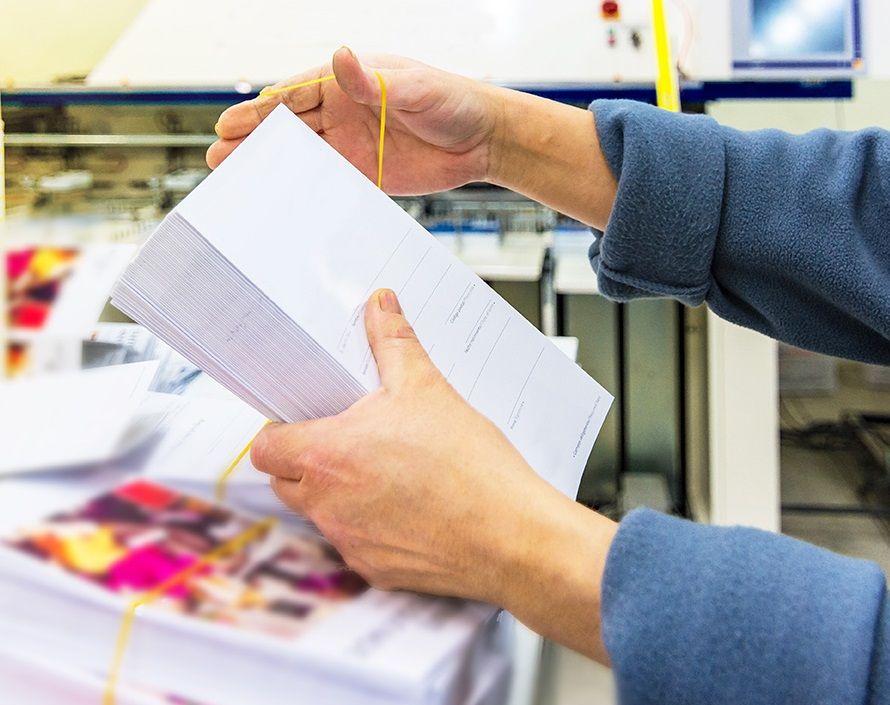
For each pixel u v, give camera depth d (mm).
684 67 1133
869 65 1111
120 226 883
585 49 1157
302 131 465
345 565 396
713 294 672
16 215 772
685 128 638
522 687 386
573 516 388
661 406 1465
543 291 1290
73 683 328
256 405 441
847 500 1641
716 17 1114
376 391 412
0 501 403
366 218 471
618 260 657
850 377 2117
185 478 453
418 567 379
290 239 426
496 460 393
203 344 416
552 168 715
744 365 1176
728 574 348
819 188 605
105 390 560
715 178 617
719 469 1217
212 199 407
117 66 1218
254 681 321
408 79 659
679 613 340
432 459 384
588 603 363
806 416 1966
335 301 430
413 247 490
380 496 380
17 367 568
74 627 337
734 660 329
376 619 353
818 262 600
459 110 685
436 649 330
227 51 1212
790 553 363
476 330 500
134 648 330
